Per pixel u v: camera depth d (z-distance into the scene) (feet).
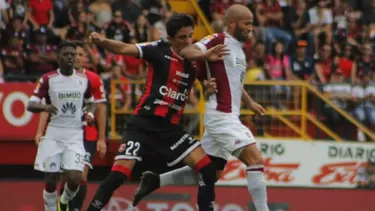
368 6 187.93
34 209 142.20
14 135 140.97
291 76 167.02
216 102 102.06
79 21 162.91
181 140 100.68
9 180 142.00
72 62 115.65
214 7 177.37
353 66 175.83
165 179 106.52
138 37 165.17
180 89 100.27
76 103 116.67
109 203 141.28
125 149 99.55
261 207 101.14
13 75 147.02
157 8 169.27
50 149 116.06
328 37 178.19
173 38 99.55
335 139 149.79
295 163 147.13
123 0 166.71
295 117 149.18
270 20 176.76
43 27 162.61
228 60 101.45
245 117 147.74
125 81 143.95
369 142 150.00
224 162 104.58
